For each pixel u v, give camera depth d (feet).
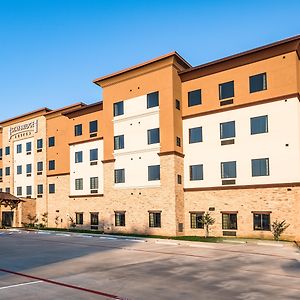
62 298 38.11
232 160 107.14
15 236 120.88
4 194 161.99
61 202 156.56
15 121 185.68
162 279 47.73
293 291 40.98
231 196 106.01
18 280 47.78
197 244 88.94
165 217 111.86
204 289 41.93
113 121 130.00
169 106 114.93
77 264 61.11
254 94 104.73
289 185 96.17
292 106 97.71
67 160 156.46
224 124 110.01
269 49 101.60
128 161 124.16
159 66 118.62
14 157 183.83
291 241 93.40
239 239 98.27
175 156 112.57
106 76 130.62
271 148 100.22
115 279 47.88
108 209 128.36
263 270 54.34
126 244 92.94
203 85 115.55
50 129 166.81
